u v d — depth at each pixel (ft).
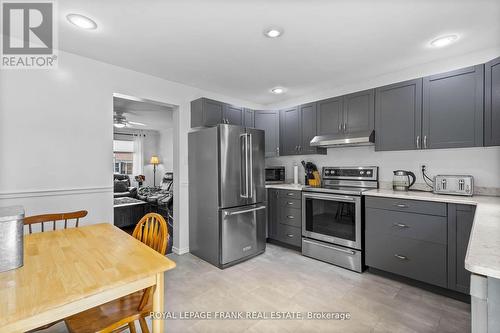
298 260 9.98
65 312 3.00
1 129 6.85
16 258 3.64
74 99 8.03
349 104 10.07
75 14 5.83
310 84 11.00
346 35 6.81
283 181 13.25
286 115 12.53
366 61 8.56
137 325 5.92
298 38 6.97
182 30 6.54
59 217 6.15
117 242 4.88
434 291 7.36
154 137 28.37
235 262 9.66
